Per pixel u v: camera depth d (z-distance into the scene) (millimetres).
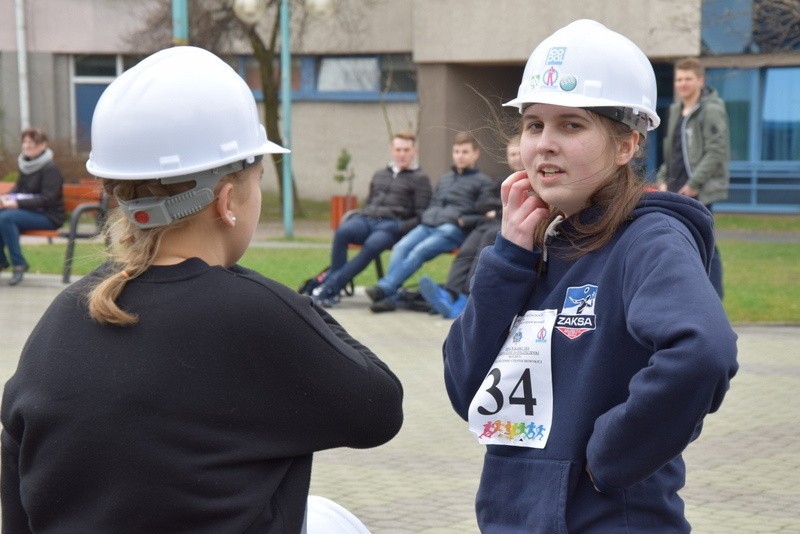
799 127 29391
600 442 2465
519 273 2799
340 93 34531
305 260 17656
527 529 2670
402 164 13203
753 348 10305
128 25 34281
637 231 2629
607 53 2688
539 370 2717
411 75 33625
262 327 2332
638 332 2455
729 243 21609
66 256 15000
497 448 2771
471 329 2875
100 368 2324
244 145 2461
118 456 2281
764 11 25016
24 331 11203
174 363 2307
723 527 5398
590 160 2686
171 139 2402
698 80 10773
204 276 2385
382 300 12602
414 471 6445
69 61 34812
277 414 2344
